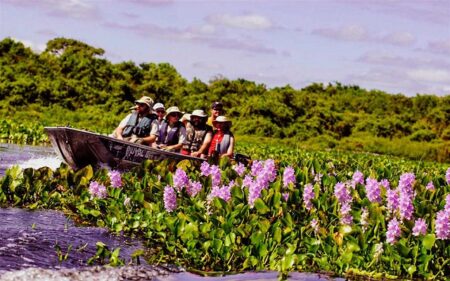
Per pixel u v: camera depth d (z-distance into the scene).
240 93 47.78
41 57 48.12
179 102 46.00
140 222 6.79
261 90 48.81
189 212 6.83
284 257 5.60
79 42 56.44
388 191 6.53
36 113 37.94
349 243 5.88
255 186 6.68
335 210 6.90
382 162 20.50
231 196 7.06
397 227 5.79
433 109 53.47
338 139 45.53
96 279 5.07
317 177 8.58
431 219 6.38
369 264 5.77
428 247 5.73
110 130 29.39
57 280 4.94
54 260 5.48
